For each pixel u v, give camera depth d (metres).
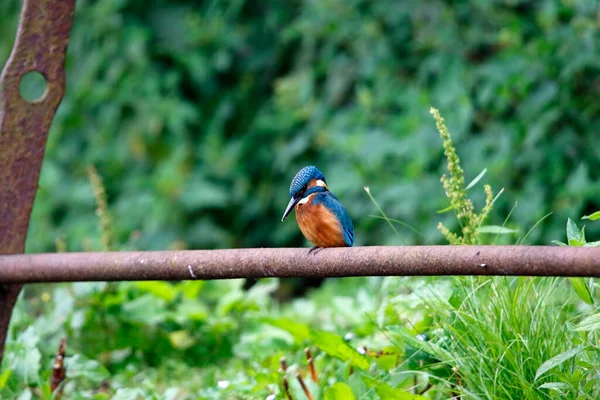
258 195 14.38
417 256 5.09
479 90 12.12
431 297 6.88
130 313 9.00
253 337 8.72
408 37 13.06
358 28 13.18
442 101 11.91
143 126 14.25
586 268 4.59
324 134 13.28
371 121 12.91
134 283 9.21
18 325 8.80
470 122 12.05
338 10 13.34
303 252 5.54
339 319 9.24
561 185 11.07
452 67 12.07
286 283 14.09
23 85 15.19
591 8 11.24
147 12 14.91
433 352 6.13
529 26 11.94
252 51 15.13
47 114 6.92
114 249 9.70
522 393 5.78
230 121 15.20
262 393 7.04
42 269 6.48
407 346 6.43
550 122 11.16
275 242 14.45
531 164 11.15
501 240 9.59
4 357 8.16
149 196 13.87
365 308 8.48
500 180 11.27
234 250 5.84
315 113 13.74
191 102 15.09
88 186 14.10
